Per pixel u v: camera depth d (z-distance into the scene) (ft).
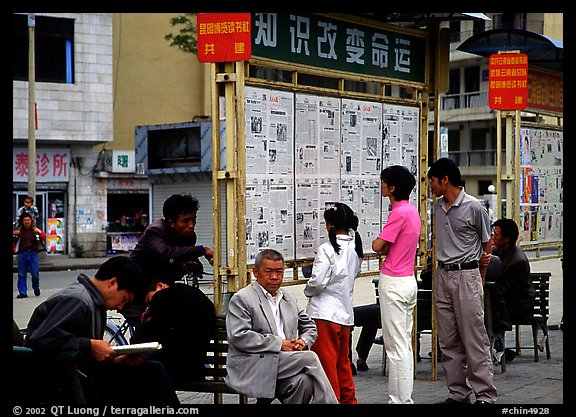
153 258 27.94
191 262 29.07
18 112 104.12
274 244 28.27
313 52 30.12
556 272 82.94
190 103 129.08
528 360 37.81
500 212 46.78
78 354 19.13
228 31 25.85
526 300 37.06
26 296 66.08
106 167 115.03
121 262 20.71
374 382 32.73
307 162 29.81
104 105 110.63
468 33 149.38
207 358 24.67
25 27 104.17
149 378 21.11
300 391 22.82
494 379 33.09
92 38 109.19
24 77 104.68
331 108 31.01
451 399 28.73
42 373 19.52
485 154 156.35
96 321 20.48
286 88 28.84
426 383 32.58
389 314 27.22
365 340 35.12
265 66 28.09
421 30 35.40
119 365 21.08
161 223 28.32
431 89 36.06
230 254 26.25
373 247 27.43
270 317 23.63
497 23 141.90
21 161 108.58
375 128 33.27
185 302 24.04
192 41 113.29
